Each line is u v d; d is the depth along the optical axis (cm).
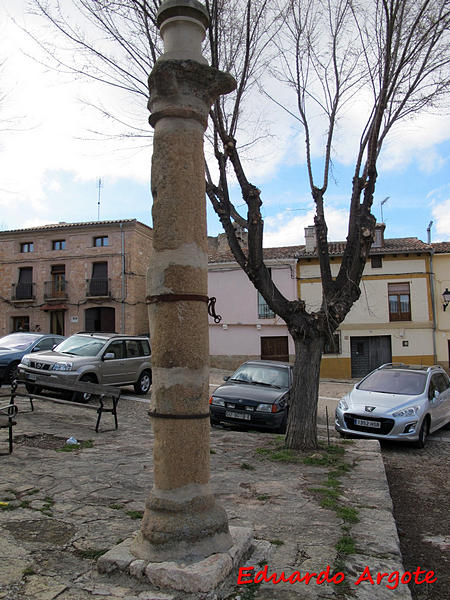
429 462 828
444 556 445
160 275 339
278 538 401
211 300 365
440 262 2606
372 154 741
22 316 3262
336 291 764
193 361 334
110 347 1310
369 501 509
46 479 545
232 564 320
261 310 2719
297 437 740
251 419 988
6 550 359
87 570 327
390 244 2823
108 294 3080
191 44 355
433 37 715
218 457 699
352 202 783
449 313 2575
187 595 289
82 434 812
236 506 485
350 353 2616
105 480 550
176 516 320
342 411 984
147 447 737
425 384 1053
